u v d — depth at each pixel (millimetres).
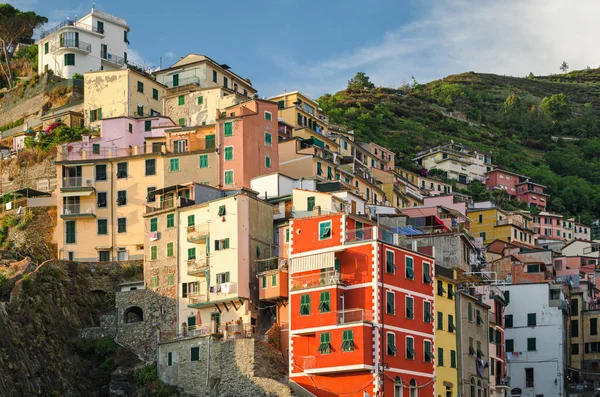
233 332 99688
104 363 105500
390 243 96188
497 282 128250
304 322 95062
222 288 103750
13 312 101312
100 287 115812
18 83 173000
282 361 98125
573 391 129500
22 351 98500
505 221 180125
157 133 136750
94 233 124500
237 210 105500
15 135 157000
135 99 149500
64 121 151750
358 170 155375
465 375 103188
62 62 170375
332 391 92562
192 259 108438
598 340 141000
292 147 135875
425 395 96062
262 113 130375
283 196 114438
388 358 92438
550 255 153500
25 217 127750
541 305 126438
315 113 173250
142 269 117875
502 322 119250
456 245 121188
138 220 123875
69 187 125375
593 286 155000
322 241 97312
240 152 125500
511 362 125688
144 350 106875
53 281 110062
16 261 119875
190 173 125500
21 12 181875
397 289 95438
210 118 145000
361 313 91812
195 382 99688
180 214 111000
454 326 104062
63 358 104250
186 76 156625
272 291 101250
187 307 107000
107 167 126812
